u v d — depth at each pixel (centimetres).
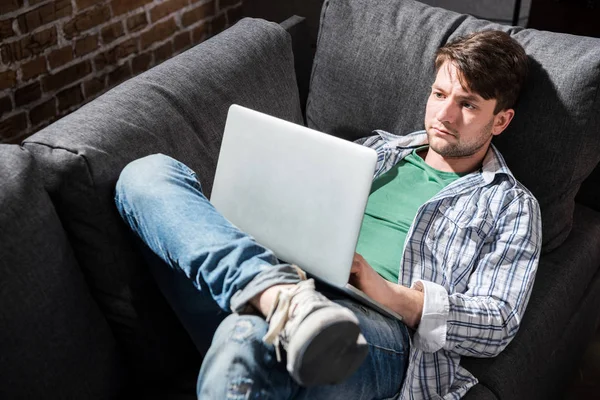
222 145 144
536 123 169
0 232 128
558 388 186
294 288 114
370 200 176
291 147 133
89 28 245
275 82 187
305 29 215
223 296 121
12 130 231
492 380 150
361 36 191
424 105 184
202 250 124
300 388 124
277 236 137
